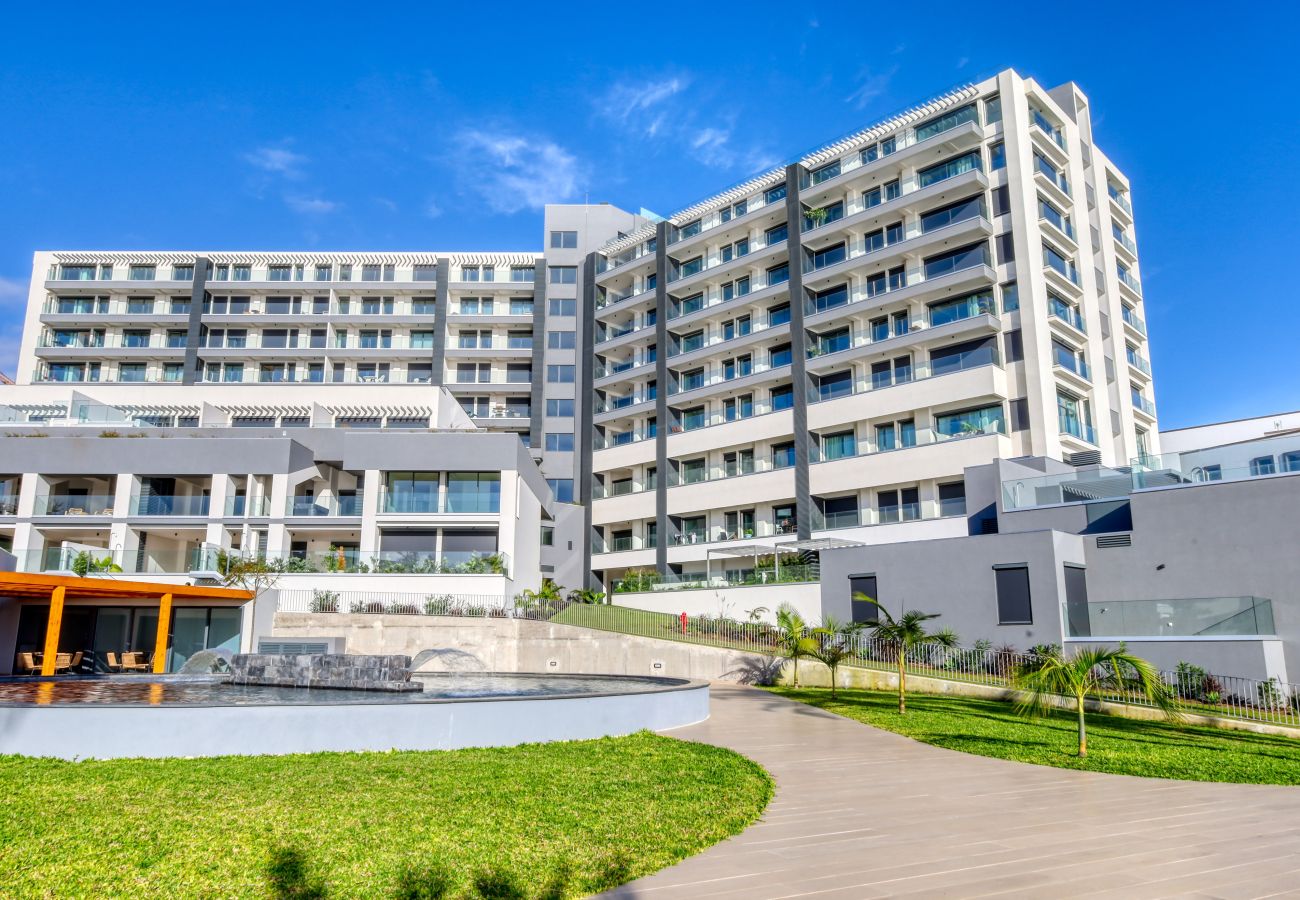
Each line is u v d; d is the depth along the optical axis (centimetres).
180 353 6875
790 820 926
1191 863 757
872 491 4609
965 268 4403
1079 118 5325
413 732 1269
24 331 6994
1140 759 1377
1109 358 5038
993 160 4569
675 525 5525
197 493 4350
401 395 5644
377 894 657
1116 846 818
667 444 5619
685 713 1717
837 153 5228
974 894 668
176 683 2020
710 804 959
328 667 1884
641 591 4478
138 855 728
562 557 5891
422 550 4216
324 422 5356
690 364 5725
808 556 4194
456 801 926
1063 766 1309
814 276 5038
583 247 6981
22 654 2558
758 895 668
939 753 1418
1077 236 4819
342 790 962
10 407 5397
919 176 4819
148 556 3656
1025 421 4169
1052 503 3069
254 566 3403
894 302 4647
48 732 1180
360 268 7212
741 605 3903
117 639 2828
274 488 4088
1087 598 2780
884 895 666
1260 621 2222
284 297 7156
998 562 2755
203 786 977
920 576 2950
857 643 2870
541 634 3288
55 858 714
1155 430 5497
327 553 3862
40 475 4112
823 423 4797
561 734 1402
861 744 1501
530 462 4628
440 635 3281
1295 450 2477
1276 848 813
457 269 7181
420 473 4241
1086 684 1455
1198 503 2600
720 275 5619
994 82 4634
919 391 4434
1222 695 2164
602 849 776
